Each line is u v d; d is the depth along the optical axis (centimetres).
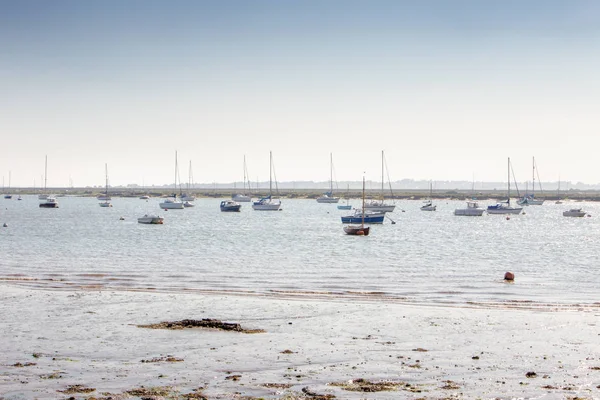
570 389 2072
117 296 3941
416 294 4291
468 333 2908
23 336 2789
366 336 2839
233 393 2016
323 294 4234
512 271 5700
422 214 18812
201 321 3086
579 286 4725
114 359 2417
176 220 14862
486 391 2050
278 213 18550
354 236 10200
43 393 2005
